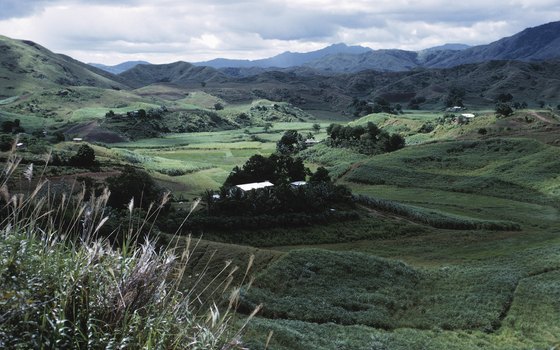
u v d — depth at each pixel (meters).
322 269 48.53
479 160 138.12
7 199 6.52
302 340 27.45
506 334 36.62
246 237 71.81
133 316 6.23
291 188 83.88
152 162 141.00
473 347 32.97
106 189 6.82
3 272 6.16
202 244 49.25
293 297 41.75
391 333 35.72
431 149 149.75
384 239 76.88
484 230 83.31
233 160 173.25
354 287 46.09
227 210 76.25
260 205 77.75
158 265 6.82
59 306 6.04
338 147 176.62
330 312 38.50
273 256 49.53
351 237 76.06
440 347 32.66
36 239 7.14
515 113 175.25
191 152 189.62
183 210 76.00
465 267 56.66
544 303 42.50
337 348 28.77
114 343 5.84
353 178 133.50
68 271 6.58
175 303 6.79
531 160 130.00
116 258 6.84
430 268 56.34
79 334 6.06
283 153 182.00
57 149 118.25
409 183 127.00
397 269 51.47
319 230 76.81
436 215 88.69
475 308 41.44
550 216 97.31
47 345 5.73
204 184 126.06
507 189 116.75
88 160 107.81
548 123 159.50
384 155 152.12
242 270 45.56
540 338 35.38
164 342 6.25
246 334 20.28
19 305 5.75
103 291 6.61
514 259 60.03
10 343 5.48
